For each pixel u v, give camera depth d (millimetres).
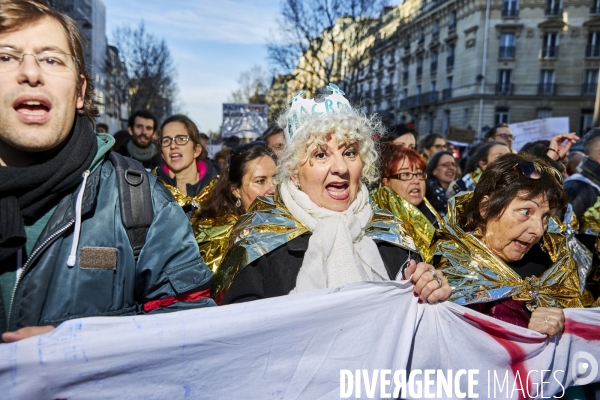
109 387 1296
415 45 43594
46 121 1206
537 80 34281
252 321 1441
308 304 1510
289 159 1879
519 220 1812
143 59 29531
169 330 1339
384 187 2922
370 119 1986
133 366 1308
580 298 1994
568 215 2701
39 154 1265
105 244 1309
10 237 1145
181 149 3801
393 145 3055
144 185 1394
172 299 1414
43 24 1249
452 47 37812
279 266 1766
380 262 1829
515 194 1806
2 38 1211
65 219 1266
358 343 1555
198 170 4062
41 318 1251
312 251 1720
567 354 1813
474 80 34938
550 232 2109
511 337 1728
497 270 1878
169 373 1357
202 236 2768
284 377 1490
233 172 2893
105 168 1390
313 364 1518
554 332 1767
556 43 33750
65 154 1241
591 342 1839
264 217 1872
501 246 1891
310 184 1815
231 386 1432
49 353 1207
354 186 1859
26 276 1231
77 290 1276
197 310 1386
